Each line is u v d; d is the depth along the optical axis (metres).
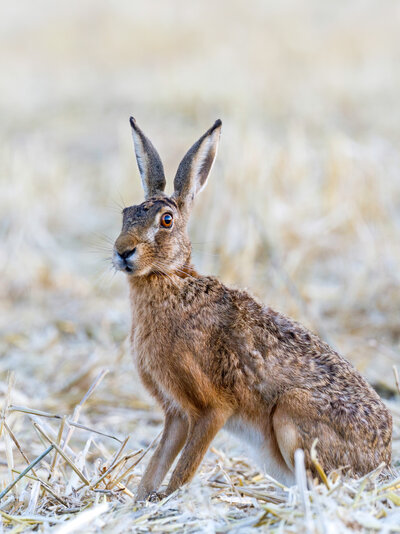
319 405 13.90
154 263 14.41
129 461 16.39
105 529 11.43
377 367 21.20
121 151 38.03
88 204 34.16
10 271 27.38
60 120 46.69
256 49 56.69
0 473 15.63
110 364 21.36
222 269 25.91
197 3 69.50
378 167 30.09
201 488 12.48
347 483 12.48
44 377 21.12
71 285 26.69
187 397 14.09
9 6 72.88
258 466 14.83
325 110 43.31
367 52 55.09
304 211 28.58
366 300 24.75
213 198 28.48
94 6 70.56
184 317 14.19
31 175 34.16
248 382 14.09
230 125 35.81
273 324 14.59
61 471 15.20
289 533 10.81
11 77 56.75
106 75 55.78
